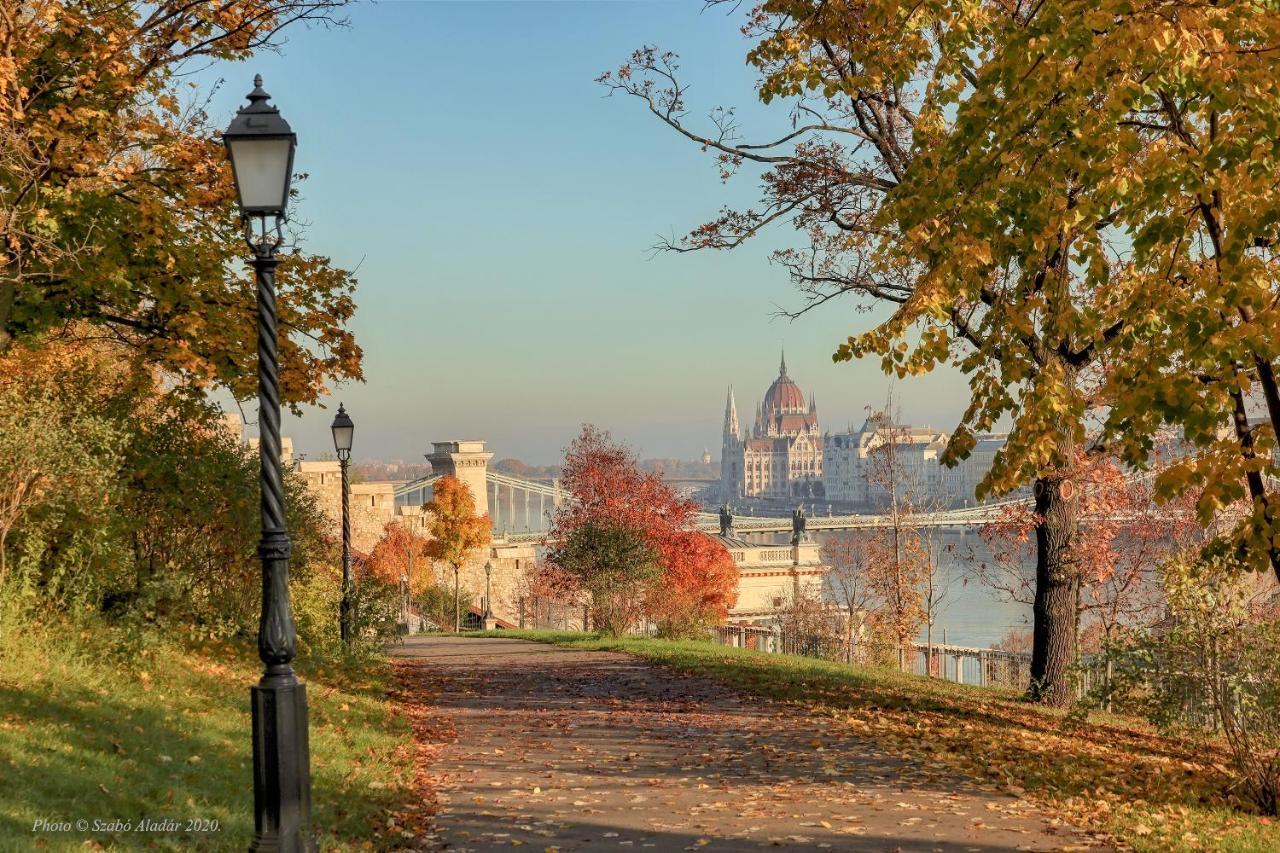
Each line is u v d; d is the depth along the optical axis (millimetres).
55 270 14883
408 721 15539
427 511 68000
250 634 17703
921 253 11367
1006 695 21625
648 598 38906
